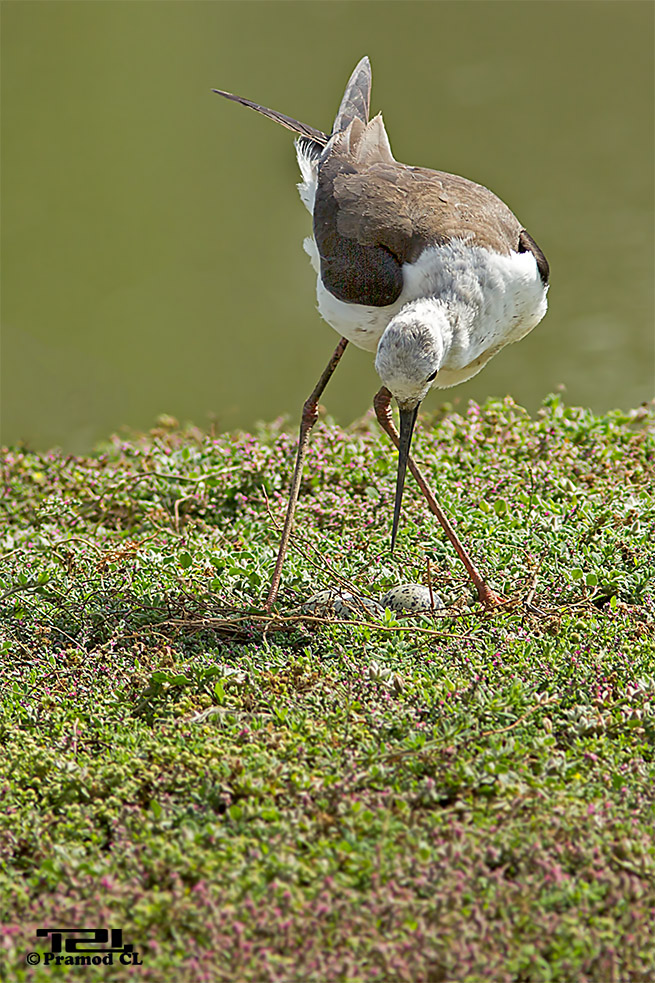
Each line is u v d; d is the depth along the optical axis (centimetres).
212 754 732
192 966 560
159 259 2967
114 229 3106
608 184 3006
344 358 2688
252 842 644
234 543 1120
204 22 3922
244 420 2469
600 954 561
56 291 2930
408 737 743
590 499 1127
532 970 566
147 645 926
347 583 966
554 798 673
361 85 1181
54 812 714
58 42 3825
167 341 2727
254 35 3800
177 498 1264
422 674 827
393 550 997
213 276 2962
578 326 2467
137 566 1048
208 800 697
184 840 649
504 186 2992
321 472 1244
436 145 3172
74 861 641
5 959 575
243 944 563
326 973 554
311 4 4069
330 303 1026
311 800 683
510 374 2338
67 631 960
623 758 719
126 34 3844
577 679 802
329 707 789
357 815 657
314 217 1048
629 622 890
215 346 2736
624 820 661
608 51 3669
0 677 888
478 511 1110
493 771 694
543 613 911
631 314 2497
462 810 680
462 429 1342
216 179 3275
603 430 1318
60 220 3139
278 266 2983
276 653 890
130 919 600
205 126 3391
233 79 3509
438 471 1227
